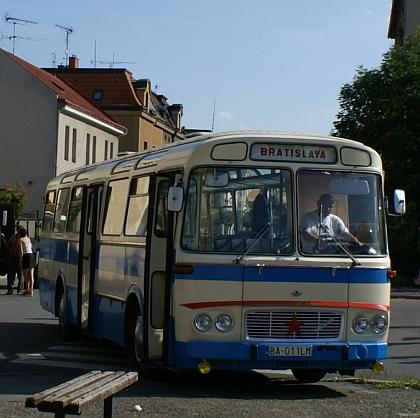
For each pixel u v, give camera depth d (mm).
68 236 18516
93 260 16391
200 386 12906
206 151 12055
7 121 60125
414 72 43000
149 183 13438
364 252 12266
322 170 12312
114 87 81875
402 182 42812
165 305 12219
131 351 14055
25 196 56031
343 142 12414
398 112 43344
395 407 11375
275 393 12438
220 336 11758
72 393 7664
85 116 64062
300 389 12875
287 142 12242
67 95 64125
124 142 81188
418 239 42906
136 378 8922
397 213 12648
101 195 16297
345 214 12320
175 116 98312
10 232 35062
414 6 55500
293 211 12109
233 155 12094
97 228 16375
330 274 12039
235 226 11984
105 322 15516
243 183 12086
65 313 18266
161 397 11734
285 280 11898
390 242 42812
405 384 13234
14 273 30219
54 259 19891
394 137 41906
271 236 12000
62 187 20031
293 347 11812
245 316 11812
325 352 11906
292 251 11992
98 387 8078
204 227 11961
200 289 11797
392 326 23438
